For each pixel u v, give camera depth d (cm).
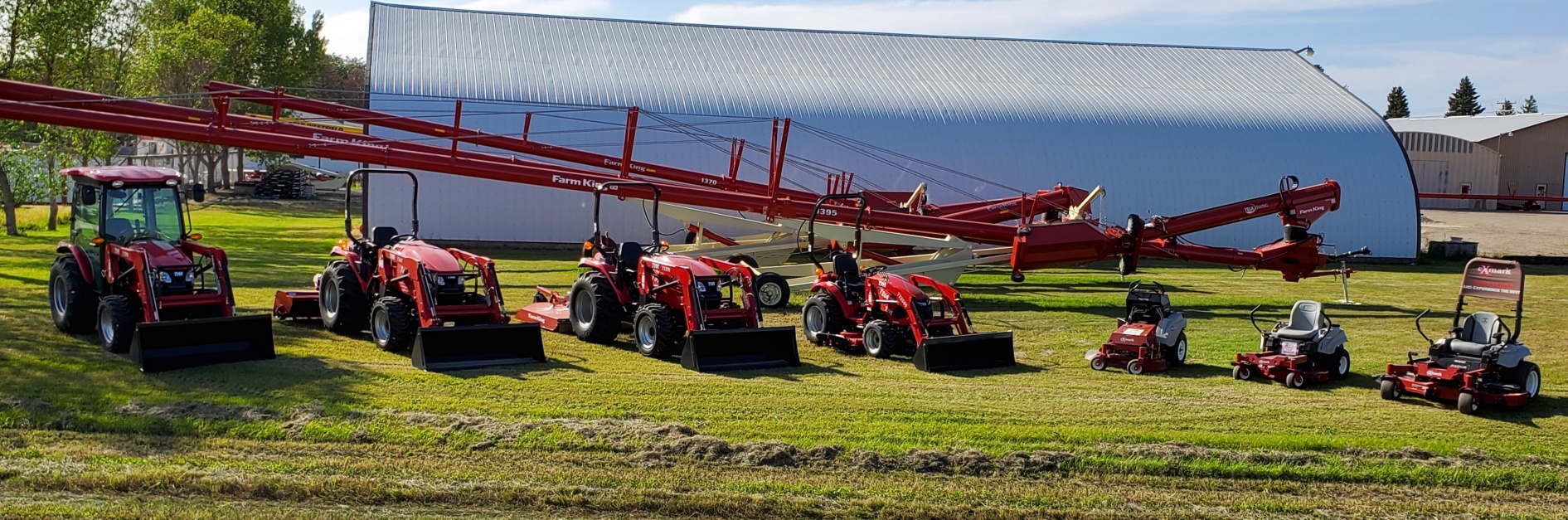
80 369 1098
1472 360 1136
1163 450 926
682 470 842
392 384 1082
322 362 1179
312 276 2067
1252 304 2028
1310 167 3191
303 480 773
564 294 1945
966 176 3058
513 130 2897
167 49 4556
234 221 3728
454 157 1975
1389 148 3250
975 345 1309
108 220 1246
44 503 712
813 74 3391
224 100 1827
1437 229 4316
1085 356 1399
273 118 2002
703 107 3050
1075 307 1908
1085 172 3114
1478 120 7206
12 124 3094
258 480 767
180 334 1125
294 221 3809
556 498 763
